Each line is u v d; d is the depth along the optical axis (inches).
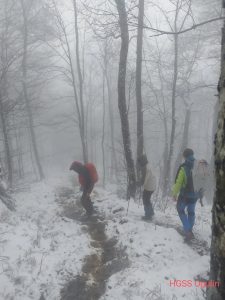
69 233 334.3
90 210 398.9
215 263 60.5
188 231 288.2
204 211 442.3
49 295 220.1
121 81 462.3
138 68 550.0
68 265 257.0
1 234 275.1
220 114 60.4
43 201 551.8
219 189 58.6
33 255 255.8
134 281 224.7
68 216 426.9
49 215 441.1
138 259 259.8
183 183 287.4
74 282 237.1
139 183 353.7
